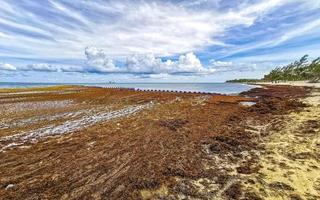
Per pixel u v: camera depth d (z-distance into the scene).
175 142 9.94
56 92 37.56
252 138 10.12
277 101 18.33
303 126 11.02
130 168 7.41
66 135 11.15
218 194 5.86
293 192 5.76
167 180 6.60
